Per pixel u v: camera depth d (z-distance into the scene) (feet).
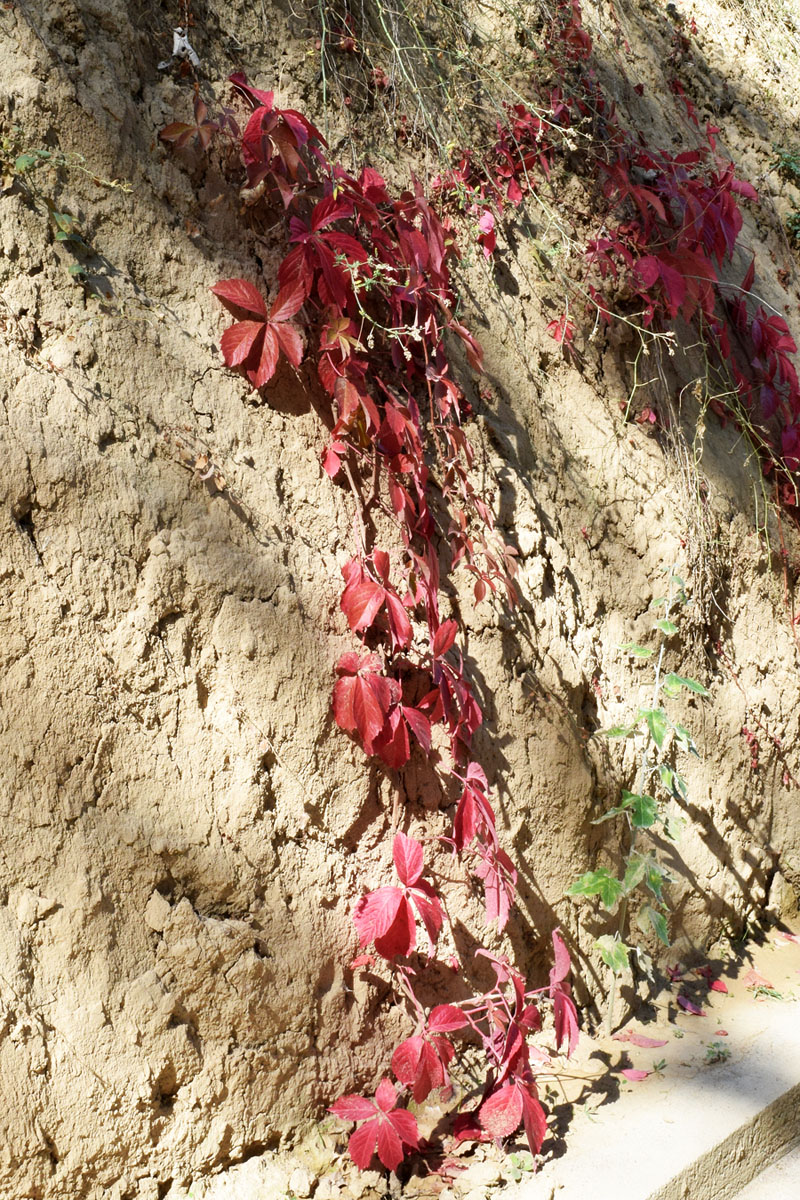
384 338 7.94
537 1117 6.63
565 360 9.54
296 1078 6.70
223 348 6.75
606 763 8.84
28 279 6.18
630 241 10.00
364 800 7.23
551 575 8.70
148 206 6.89
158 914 6.12
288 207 7.70
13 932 5.57
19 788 5.68
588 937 8.60
